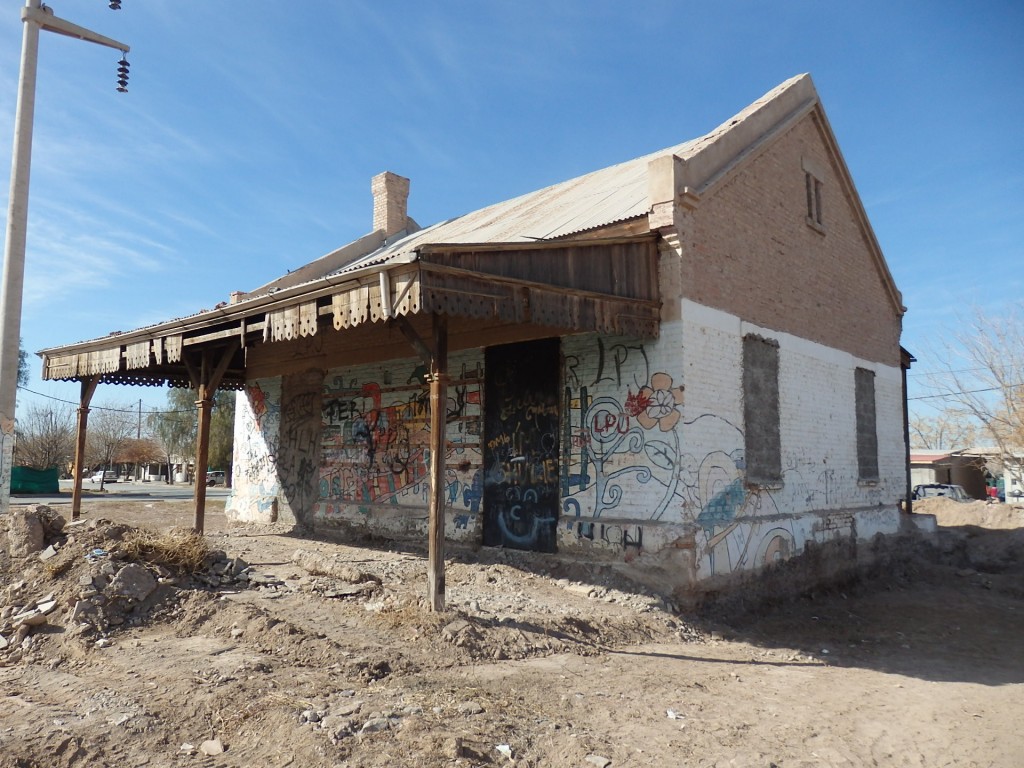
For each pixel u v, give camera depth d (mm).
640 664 6863
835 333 13398
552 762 4410
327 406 14383
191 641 6336
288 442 15234
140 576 7191
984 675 7480
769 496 10805
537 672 6195
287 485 15125
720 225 10430
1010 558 15734
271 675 5426
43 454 40781
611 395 9914
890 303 15742
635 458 9562
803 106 12898
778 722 5469
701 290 9852
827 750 4945
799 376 12047
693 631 8383
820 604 11062
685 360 9359
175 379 14812
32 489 32844
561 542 10086
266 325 8461
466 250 6824
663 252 9664
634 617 8250
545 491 10445
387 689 5289
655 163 9789
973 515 21406
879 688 6707
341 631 6590
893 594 12508
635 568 9195
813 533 11727
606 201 11789
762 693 6246
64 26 11148
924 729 5531
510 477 10891
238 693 4984
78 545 7574
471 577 9625
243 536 13516
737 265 10719
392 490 12867
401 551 11555
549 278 7906
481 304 6992
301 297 7781
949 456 36156
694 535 9016
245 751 4324
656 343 9562
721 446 9852
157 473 73812
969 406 26859
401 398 12938
